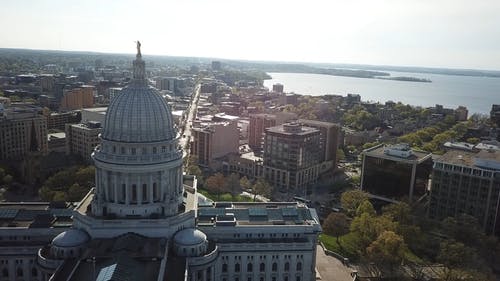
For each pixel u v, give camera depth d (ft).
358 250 654.94
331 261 622.54
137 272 409.69
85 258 436.35
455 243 600.80
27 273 504.43
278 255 534.37
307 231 549.13
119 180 520.01
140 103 527.81
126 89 540.93
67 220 545.85
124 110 526.16
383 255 567.59
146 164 514.27
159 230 492.54
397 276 583.58
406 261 628.28
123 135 523.70
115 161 512.63
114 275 384.06
